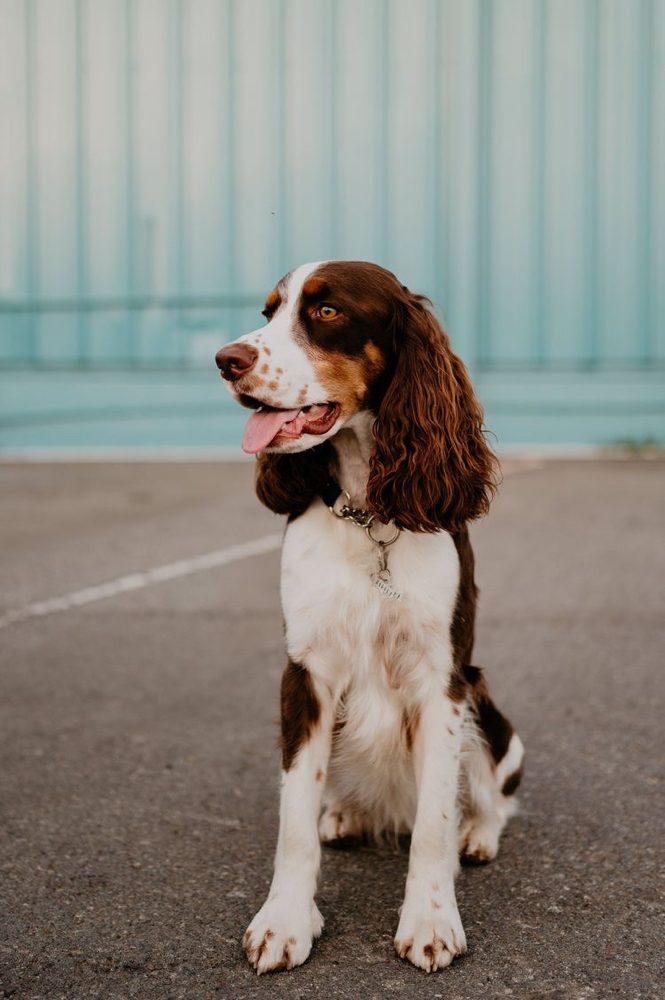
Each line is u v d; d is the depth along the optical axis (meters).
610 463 10.77
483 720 2.87
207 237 11.51
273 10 11.12
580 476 9.79
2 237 11.79
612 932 2.33
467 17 10.98
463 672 2.65
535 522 7.50
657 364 11.43
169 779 3.26
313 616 2.59
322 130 11.25
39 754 3.46
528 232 11.35
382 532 2.62
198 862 2.72
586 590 5.63
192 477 10.03
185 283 11.61
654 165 11.16
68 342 11.91
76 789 3.18
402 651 2.60
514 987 2.12
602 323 11.44
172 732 3.68
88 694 4.09
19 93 11.52
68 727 3.72
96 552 6.73
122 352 11.84
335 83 11.16
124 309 11.76
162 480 9.86
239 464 10.98
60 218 11.69
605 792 3.12
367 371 2.71
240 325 11.58
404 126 11.17
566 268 11.38
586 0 10.97
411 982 2.15
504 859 2.73
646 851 2.73
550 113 11.17
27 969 2.19
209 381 11.75
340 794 2.84
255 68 11.20
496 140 11.26
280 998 2.09
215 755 3.46
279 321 2.67
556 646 4.66
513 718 3.78
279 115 11.25
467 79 11.09
